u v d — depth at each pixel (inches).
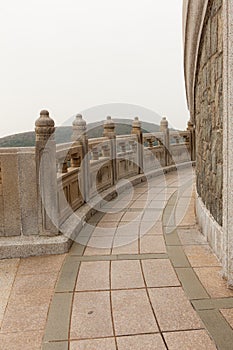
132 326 103.3
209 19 159.5
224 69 123.5
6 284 134.1
